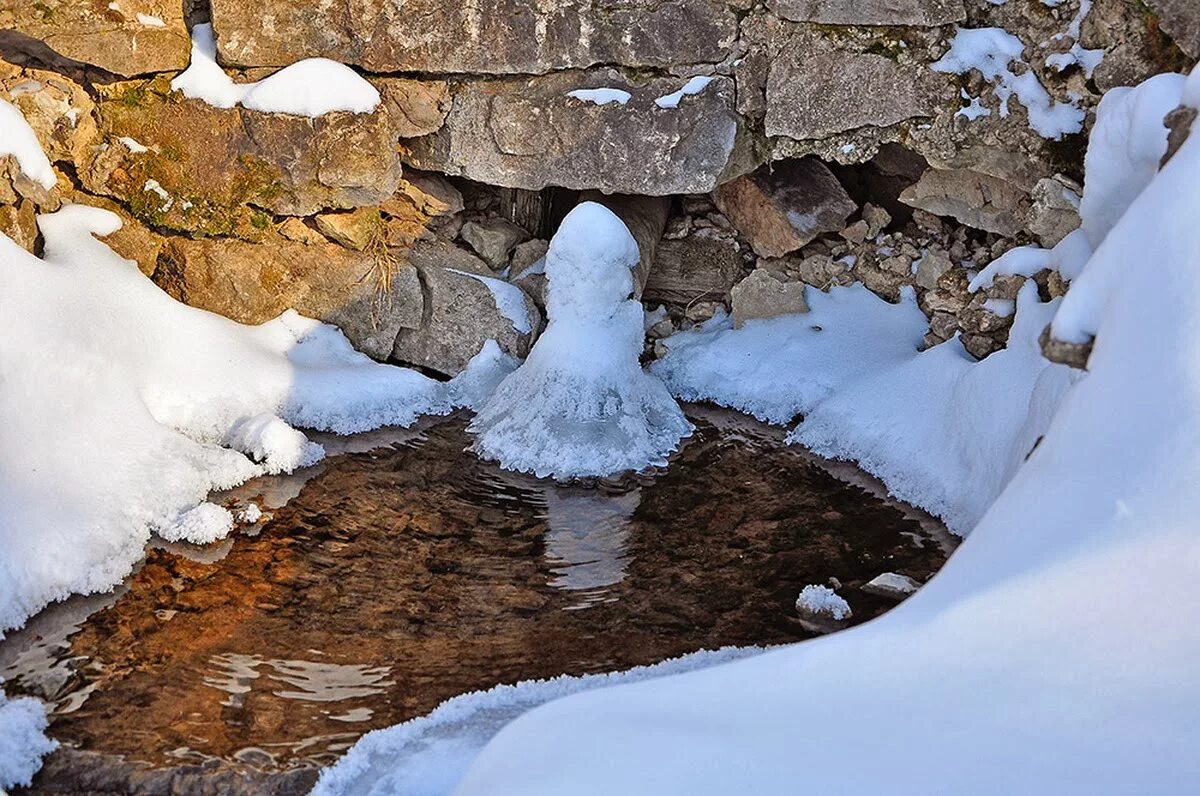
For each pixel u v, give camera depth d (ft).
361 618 13.07
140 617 12.92
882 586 13.44
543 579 13.88
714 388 18.35
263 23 17.53
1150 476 8.03
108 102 17.83
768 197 18.39
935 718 7.50
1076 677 7.40
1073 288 9.45
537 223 19.51
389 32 17.35
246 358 17.63
